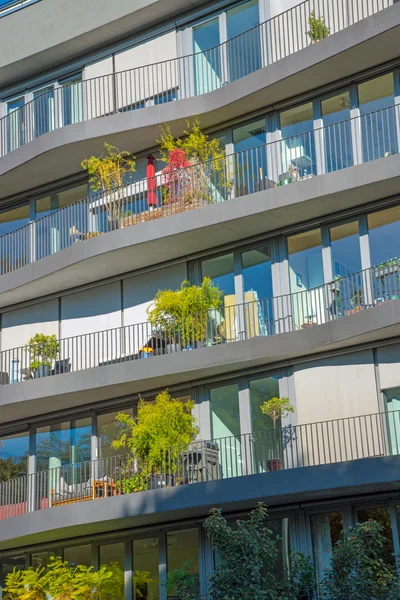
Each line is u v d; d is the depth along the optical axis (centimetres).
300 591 2006
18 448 2745
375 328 2142
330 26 2517
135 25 2838
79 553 2530
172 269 2619
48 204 2942
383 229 2292
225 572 1956
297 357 2331
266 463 2319
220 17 2716
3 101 3109
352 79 2417
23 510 2553
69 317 2786
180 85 2753
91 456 2598
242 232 2459
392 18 2245
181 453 2270
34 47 2964
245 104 2539
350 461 2058
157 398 2377
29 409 2669
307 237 2412
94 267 2650
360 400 2247
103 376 2475
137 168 2748
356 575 1892
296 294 2398
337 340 2208
